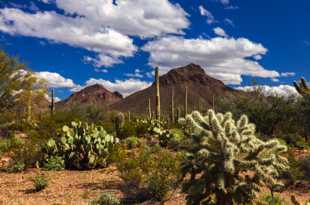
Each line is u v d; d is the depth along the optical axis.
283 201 7.34
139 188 8.74
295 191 8.60
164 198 7.86
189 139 4.96
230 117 4.91
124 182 9.51
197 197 4.73
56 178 10.67
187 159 4.85
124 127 19.47
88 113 26.14
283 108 17.05
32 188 9.55
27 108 20.34
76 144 12.47
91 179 10.34
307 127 14.31
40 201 8.18
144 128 20.11
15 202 8.10
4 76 18.56
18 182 10.32
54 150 12.70
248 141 4.69
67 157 12.46
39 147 13.20
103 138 12.86
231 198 4.57
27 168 12.22
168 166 8.23
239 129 4.84
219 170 4.61
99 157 12.30
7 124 18.39
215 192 4.64
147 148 13.54
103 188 9.18
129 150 14.59
